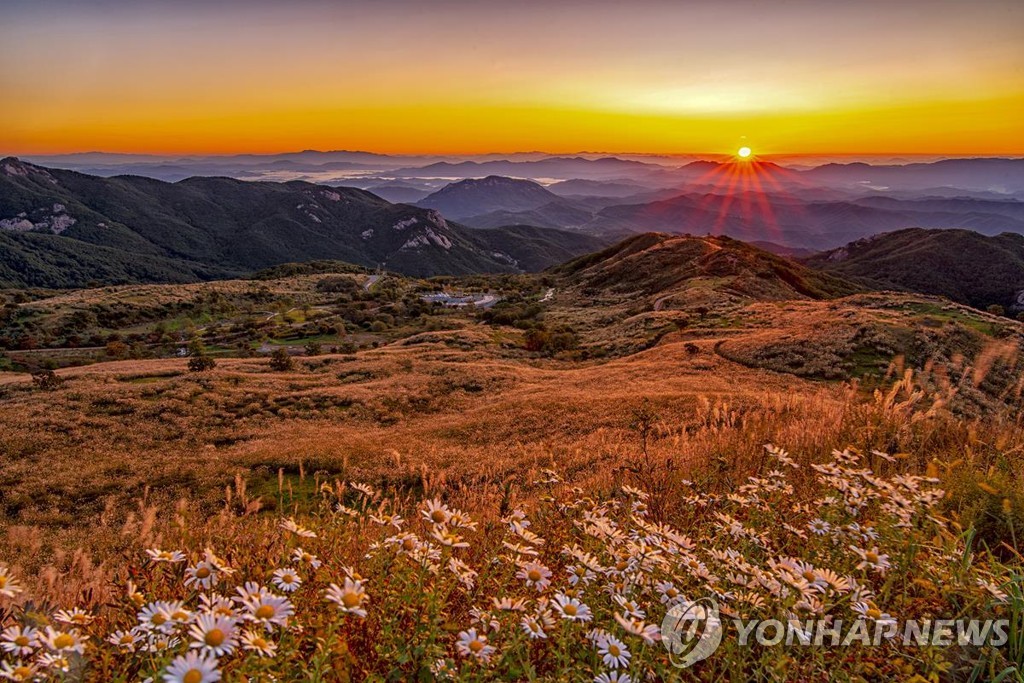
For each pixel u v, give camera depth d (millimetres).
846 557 2721
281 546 2594
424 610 2123
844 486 3293
